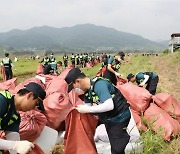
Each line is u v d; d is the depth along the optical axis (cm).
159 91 1059
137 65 2281
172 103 623
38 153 324
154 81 825
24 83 697
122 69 2092
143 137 510
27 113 453
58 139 518
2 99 289
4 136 308
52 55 1727
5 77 1350
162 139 536
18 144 286
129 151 474
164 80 1423
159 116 586
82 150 416
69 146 419
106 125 411
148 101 623
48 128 475
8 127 307
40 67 1464
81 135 416
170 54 2838
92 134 424
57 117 516
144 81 812
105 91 377
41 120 461
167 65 2122
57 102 515
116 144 409
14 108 300
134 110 625
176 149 503
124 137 409
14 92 666
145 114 611
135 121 576
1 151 298
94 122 420
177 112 617
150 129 549
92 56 3762
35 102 306
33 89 302
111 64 798
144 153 470
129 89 642
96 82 385
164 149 502
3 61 1330
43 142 461
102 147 479
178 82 1349
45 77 795
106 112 399
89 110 385
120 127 404
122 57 847
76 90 402
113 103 395
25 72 2364
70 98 539
